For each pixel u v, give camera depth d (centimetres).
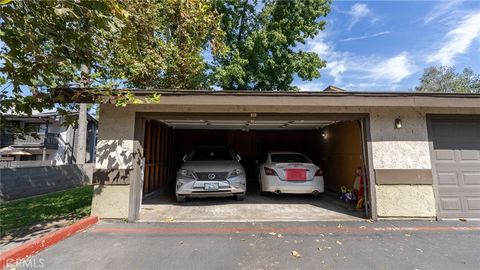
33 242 371
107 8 359
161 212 606
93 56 446
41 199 811
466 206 558
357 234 457
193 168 677
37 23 362
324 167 963
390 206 550
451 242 418
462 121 585
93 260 341
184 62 918
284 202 724
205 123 855
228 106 563
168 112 563
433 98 516
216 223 521
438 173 565
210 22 884
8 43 347
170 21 862
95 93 465
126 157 544
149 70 833
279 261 344
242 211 619
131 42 430
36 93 446
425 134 571
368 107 568
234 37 1485
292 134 1230
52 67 395
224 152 830
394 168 559
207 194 659
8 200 832
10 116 475
